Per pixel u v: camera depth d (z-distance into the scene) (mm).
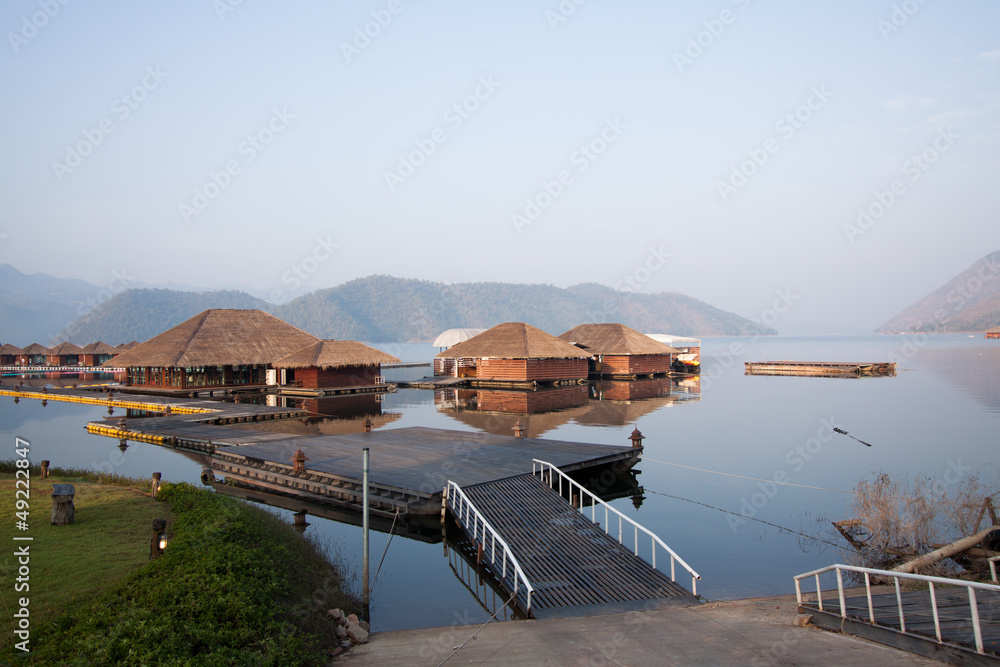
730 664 7062
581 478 19250
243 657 6824
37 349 88438
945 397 40719
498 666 7359
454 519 14344
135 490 15984
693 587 10430
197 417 30406
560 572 11227
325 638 8367
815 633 8203
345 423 30312
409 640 8617
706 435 26922
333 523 15344
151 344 52500
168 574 8617
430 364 106062
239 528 10875
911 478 18781
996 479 18328
